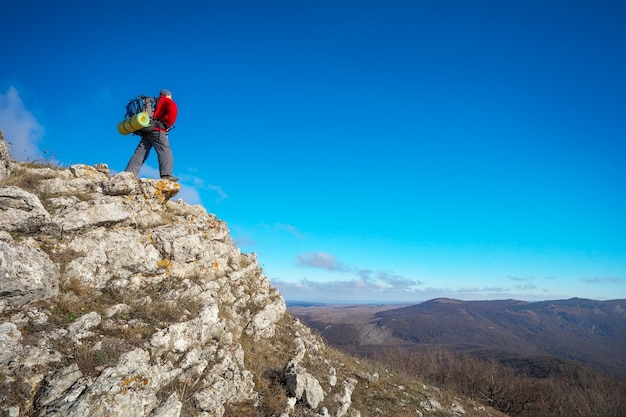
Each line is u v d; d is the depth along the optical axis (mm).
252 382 9898
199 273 12266
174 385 7934
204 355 9289
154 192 12594
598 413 43250
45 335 6980
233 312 12602
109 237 9922
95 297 8828
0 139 10133
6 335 6352
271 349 12766
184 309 9891
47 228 8953
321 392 10578
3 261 7109
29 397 5961
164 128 13047
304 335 15641
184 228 12258
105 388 6254
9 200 8570
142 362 7316
